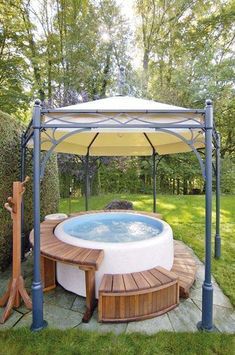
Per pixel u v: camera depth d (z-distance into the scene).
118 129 2.97
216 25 13.38
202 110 2.75
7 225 4.38
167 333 2.73
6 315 2.97
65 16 12.59
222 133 13.80
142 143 6.42
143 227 5.61
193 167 13.12
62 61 12.35
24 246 5.02
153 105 3.54
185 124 2.79
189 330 2.80
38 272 2.82
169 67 14.45
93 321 2.97
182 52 13.68
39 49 12.48
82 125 2.83
